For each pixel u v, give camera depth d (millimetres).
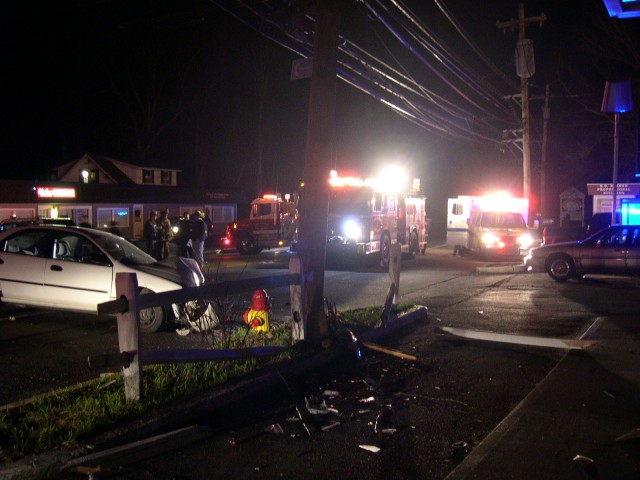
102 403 5781
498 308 12477
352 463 4941
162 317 9859
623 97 19484
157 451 5039
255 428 5676
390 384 7098
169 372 6680
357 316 10172
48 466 4613
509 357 8336
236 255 28578
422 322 10820
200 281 10602
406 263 24469
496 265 22344
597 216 27328
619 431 5473
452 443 5371
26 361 8039
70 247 10844
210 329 9273
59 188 37688
